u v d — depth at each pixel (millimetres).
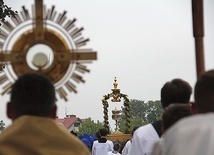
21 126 3799
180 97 5426
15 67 4863
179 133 3410
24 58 4859
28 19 4879
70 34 4887
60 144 3836
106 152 17891
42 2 4879
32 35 4875
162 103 5547
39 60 4859
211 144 3301
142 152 5820
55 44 4879
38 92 3842
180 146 3361
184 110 4637
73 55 4875
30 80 3875
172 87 5449
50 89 3898
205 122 3402
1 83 4844
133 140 5930
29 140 3771
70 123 51156
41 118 3852
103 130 18109
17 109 3869
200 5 5211
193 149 3322
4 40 4863
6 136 3770
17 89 3865
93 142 18344
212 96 3566
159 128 5867
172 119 4605
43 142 3791
